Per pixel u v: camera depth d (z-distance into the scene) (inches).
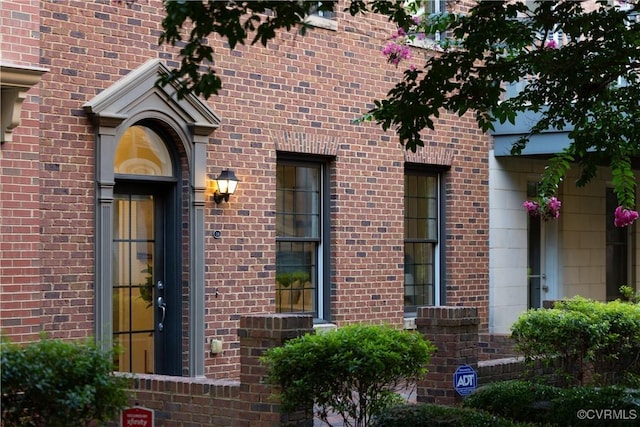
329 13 528.7
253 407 343.6
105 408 253.3
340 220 531.8
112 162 431.2
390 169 558.3
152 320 463.5
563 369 458.9
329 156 529.0
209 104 471.8
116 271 449.4
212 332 470.9
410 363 334.0
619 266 753.6
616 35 336.2
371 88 548.1
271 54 498.3
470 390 402.0
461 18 336.2
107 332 425.7
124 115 432.5
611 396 358.9
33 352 247.9
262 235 494.3
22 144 385.1
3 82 366.3
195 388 366.0
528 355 451.2
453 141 597.9
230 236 479.5
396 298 561.0
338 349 320.8
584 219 700.0
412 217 585.9
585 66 342.0
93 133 426.9
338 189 531.2
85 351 255.3
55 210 412.5
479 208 616.7
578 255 695.1
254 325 343.9
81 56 423.2
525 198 645.3
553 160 378.9
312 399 322.0
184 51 260.5
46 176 410.0
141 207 460.1
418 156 575.2
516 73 344.8
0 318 375.6
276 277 510.3
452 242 599.5
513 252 636.7
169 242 466.0
